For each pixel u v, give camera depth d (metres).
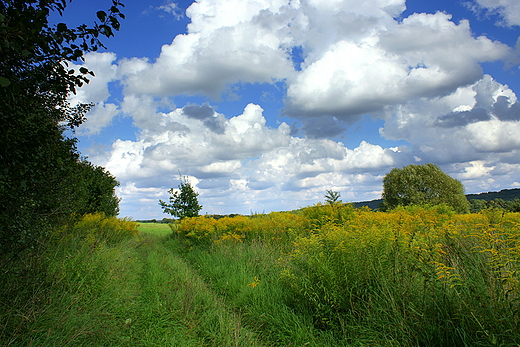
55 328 3.37
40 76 2.81
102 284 5.05
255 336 3.91
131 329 4.08
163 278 6.58
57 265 4.93
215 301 5.08
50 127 3.59
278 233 9.62
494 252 2.81
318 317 4.02
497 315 2.47
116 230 11.91
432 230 4.96
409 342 2.87
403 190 35.56
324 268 4.13
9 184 3.24
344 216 8.81
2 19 2.08
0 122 2.64
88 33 2.76
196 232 12.37
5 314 3.19
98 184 15.69
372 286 3.86
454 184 34.59
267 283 5.54
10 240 3.62
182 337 3.83
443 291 2.94
